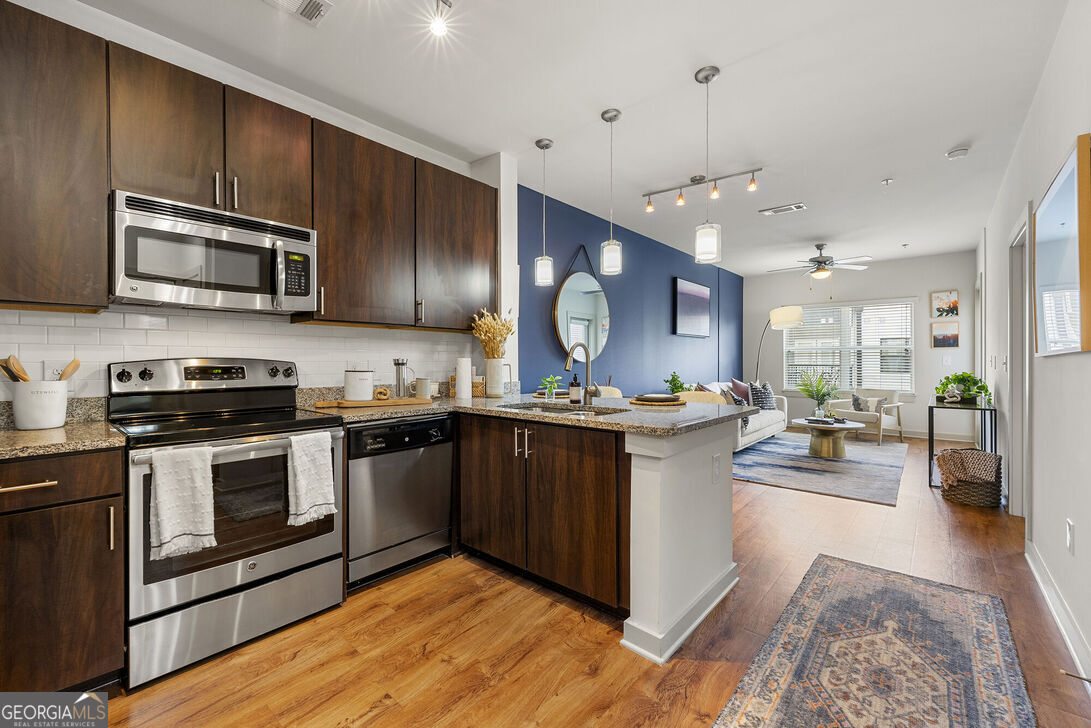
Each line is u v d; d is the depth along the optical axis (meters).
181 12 2.00
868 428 6.70
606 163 3.60
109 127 1.81
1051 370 2.19
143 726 1.45
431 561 2.64
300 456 1.97
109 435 1.62
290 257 2.26
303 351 2.66
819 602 2.15
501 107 2.79
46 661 1.45
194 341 2.29
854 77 2.49
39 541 1.43
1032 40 2.18
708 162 3.57
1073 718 1.45
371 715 1.50
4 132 1.59
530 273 4.15
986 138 3.15
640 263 5.68
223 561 1.80
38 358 1.90
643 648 1.81
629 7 1.98
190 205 1.97
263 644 1.88
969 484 3.52
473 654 1.81
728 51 2.28
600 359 5.02
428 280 2.92
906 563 2.55
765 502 3.65
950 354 6.52
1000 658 1.74
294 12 2.00
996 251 4.31
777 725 1.44
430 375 3.29
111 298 1.84
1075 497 1.83
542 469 2.26
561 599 2.22
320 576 2.09
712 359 7.36
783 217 4.90
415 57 2.32
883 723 1.44
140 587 1.62
